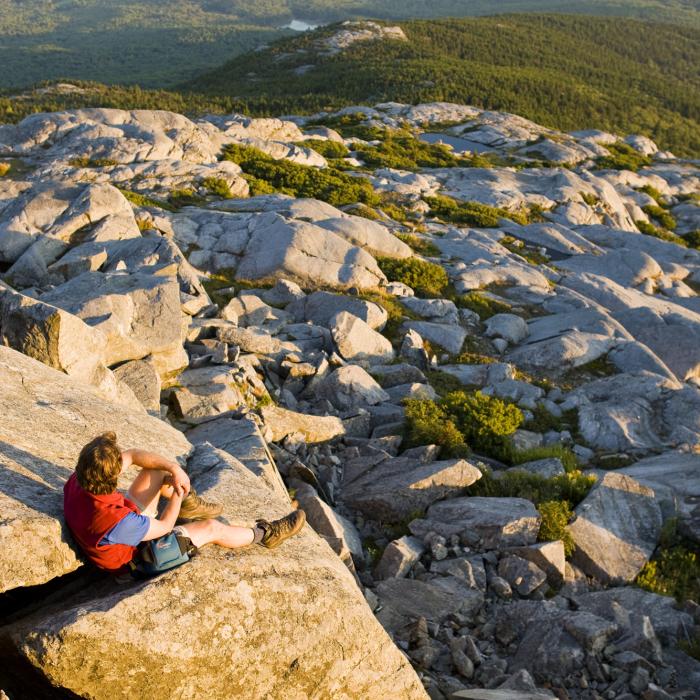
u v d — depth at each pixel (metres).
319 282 23.45
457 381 19.47
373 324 20.98
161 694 5.46
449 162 64.06
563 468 14.10
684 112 160.75
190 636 5.43
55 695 5.67
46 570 5.28
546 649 8.90
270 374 16.67
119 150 36.38
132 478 6.78
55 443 6.73
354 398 16.44
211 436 12.13
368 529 11.95
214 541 5.97
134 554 5.54
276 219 25.55
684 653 9.35
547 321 24.42
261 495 7.71
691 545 12.02
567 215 48.84
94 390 8.62
